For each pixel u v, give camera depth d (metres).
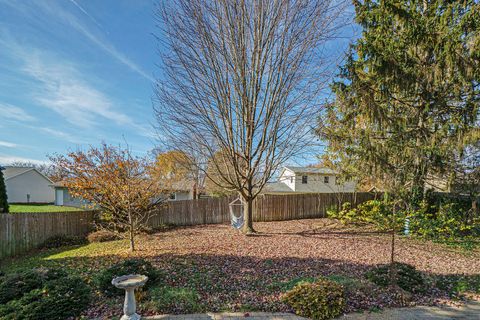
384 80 7.59
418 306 3.97
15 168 29.27
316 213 14.25
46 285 3.75
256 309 3.79
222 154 8.80
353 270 5.36
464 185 8.59
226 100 8.06
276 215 13.49
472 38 6.29
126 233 8.79
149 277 4.44
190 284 4.60
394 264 4.56
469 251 7.40
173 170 12.00
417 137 8.17
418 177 8.33
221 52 7.76
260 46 7.93
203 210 13.08
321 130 8.97
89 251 8.20
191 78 7.72
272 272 5.23
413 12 7.30
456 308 3.94
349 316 3.62
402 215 5.68
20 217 8.85
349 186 19.77
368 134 8.26
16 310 3.30
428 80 7.26
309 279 4.49
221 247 7.42
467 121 7.26
